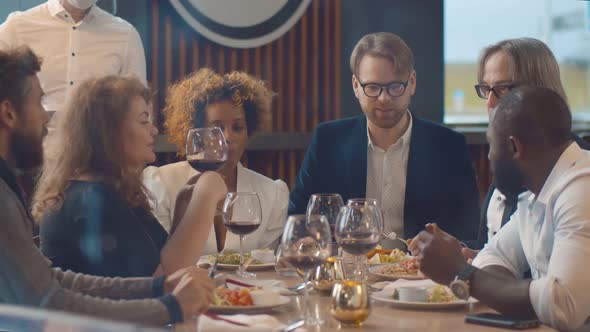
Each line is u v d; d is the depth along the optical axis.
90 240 2.21
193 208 2.32
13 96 1.98
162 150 5.01
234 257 2.66
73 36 4.26
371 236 2.08
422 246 2.03
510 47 2.94
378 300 2.05
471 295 1.93
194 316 1.92
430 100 5.75
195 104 3.16
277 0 5.32
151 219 2.58
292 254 1.84
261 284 2.22
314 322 1.79
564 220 1.91
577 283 1.82
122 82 2.33
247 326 1.66
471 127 5.93
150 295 2.00
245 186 3.18
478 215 3.36
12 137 2.01
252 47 5.34
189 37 5.21
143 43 5.05
